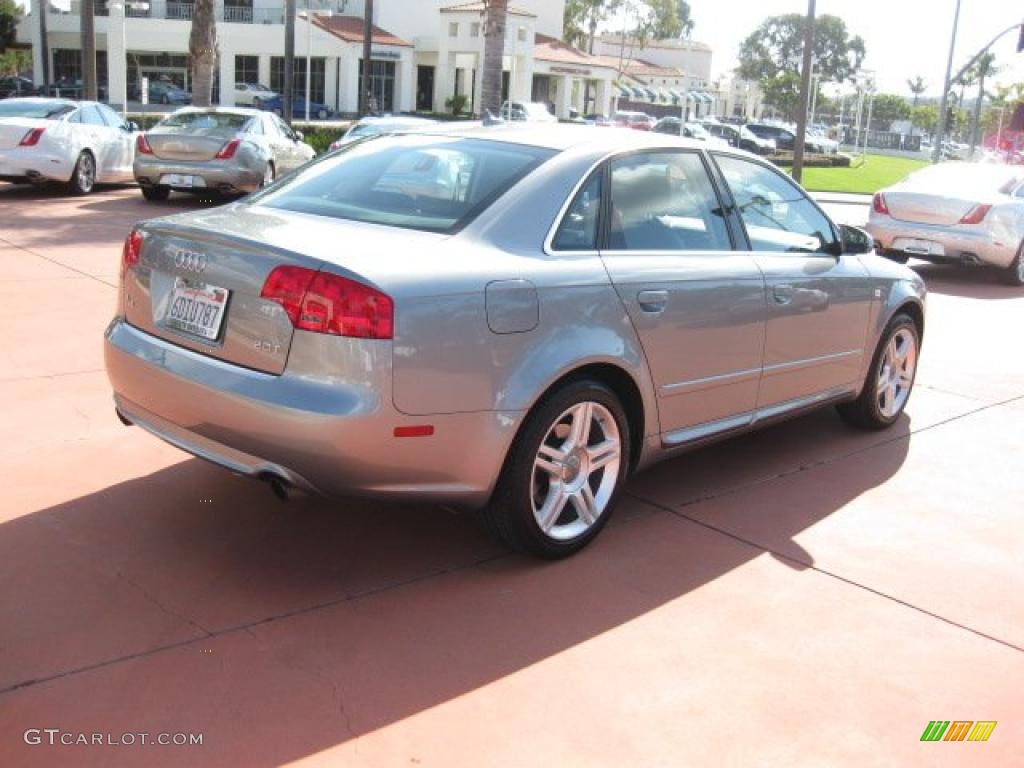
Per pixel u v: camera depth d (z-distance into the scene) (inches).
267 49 2185.0
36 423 204.7
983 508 194.2
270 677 123.7
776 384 195.3
